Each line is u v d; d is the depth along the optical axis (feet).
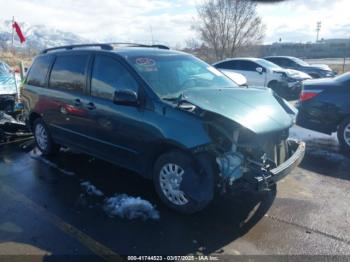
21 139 23.62
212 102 12.06
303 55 183.73
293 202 13.76
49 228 11.80
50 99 17.90
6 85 24.43
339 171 17.35
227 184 11.50
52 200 13.93
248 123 11.44
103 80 14.90
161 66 14.58
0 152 20.63
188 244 10.89
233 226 11.93
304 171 17.34
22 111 24.09
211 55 100.48
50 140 19.08
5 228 11.83
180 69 15.05
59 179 16.12
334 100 20.54
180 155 12.16
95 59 15.43
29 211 13.01
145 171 13.65
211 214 12.73
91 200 13.88
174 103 12.63
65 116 17.03
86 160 18.83
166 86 13.70
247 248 10.67
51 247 10.73
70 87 16.70
